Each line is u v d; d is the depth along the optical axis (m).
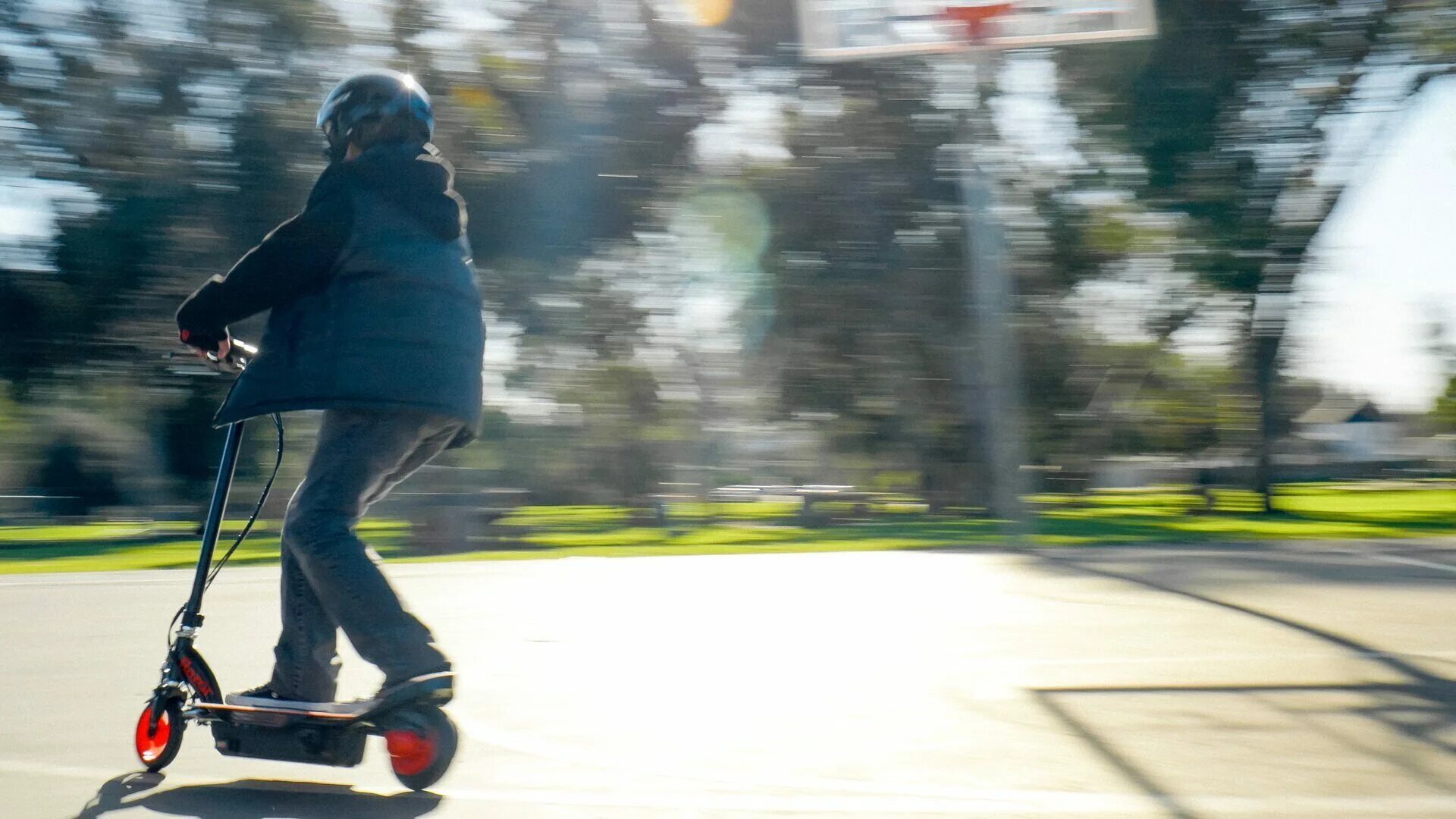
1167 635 7.05
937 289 29.16
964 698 5.42
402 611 4.15
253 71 28.58
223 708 4.25
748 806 3.86
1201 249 30.88
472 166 28.39
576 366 29.34
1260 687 5.50
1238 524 23.16
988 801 3.88
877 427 30.28
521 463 28.56
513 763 4.43
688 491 29.95
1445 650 6.38
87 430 31.59
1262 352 32.75
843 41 13.52
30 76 28.33
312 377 4.14
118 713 5.41
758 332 30.28
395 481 4.47
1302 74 30.53
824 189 29.61
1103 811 3.74
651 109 29.56
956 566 11.38
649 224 29.50
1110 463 35.19
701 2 29.41
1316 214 31.75
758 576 10.95
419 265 4.27
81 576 12.11
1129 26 12.94
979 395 29.36
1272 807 3.75
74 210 28.53
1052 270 30.98
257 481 25.27
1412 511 31.17
